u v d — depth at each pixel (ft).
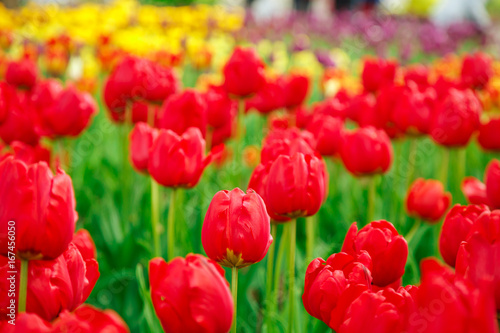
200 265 3.24
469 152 7.28
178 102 4.72
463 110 5.01
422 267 3.12
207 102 5.23
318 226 5.45
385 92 5.42
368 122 5.54
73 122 5.01
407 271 4.93
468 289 2.88
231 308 3.27
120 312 4.79
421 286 3.05
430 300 2.88
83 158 6.04
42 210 3.34
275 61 13.15
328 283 3.41
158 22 15.07
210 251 3.57
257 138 6.72
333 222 5.50
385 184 5.94
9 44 10.44
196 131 4.18
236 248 3.54
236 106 5.76
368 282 3.42
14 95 4.96
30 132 4.98
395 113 5.35
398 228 5.33
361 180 5.61
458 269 3.37
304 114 5.85
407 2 31.24
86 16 13.10
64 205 3.36
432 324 2.85
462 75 6.68
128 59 5.28
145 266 4.96
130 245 5.06
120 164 6.32
